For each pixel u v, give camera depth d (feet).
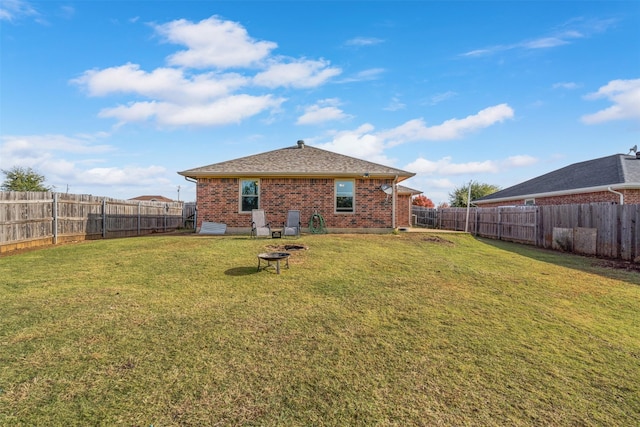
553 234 38.50
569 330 13.92
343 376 10.07
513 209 46.73
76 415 8.11
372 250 31.58
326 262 26.04
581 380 10.05
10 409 8.27
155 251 28.86
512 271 25.03
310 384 9.62
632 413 8.54
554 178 62.69
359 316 15.11
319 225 46.19
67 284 19.13
